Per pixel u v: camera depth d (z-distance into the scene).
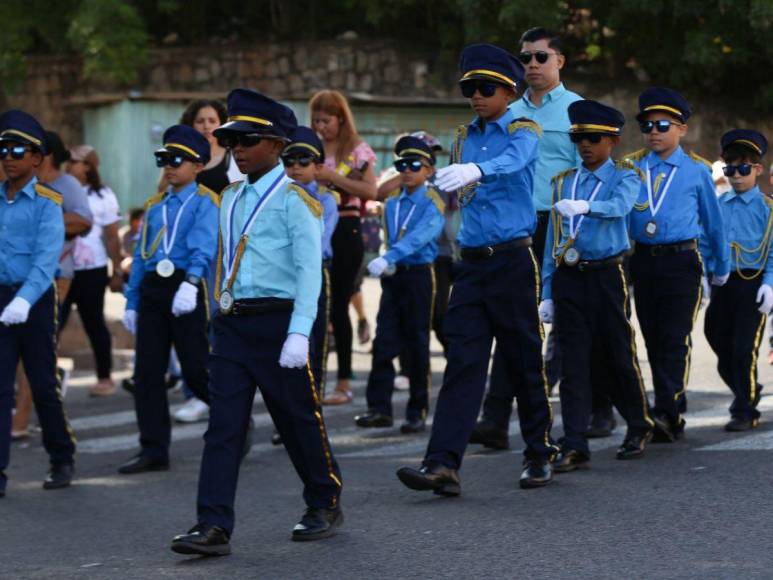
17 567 7.76
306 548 7.85
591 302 9.83
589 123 9.71
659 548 7.45
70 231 12.76
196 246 10.61
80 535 8.59
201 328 10.73
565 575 7.01
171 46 36.31
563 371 9.91
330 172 12.95
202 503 7.69
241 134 7.61
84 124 36.19
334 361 17.61
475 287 9.05
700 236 11.11
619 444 10.84
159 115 34.25
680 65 31.59
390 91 33.66
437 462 8.98
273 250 7.69
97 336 15.34
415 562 7.42
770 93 31.34
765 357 17.14
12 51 36.25
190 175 10.77
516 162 8.62
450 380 9.05
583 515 8.34
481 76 8.82
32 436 13.01
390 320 12.55
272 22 37.56
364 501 9.16
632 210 10.84
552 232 10.01
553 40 10.70
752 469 9.46
